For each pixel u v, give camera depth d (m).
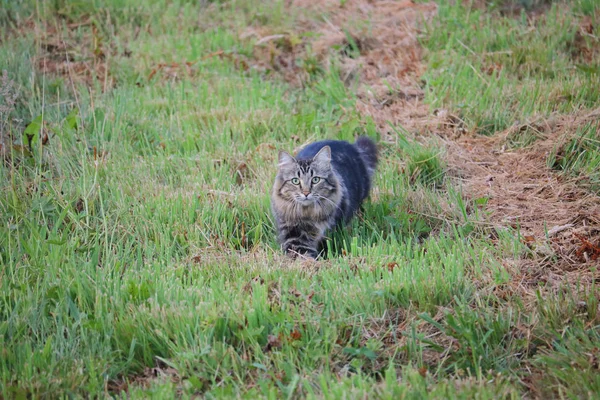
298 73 16.36
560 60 15.93
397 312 8.67
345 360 7.89
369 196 12.14
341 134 13.41
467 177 12.66
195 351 7.83
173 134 13.82
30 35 16.83
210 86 15.64
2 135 12.80
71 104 14.22
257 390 7.30
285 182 10.62
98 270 9.41
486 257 9.77
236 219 11.31
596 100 14.22
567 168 12.32
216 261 9.95
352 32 17.52
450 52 16.55
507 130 13.61
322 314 8.38
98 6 18.42
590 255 9.79
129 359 7.95
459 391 7.12
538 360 7.62
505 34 16.97
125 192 11.84
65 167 12.24
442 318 8.47
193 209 11.22
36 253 9.76
